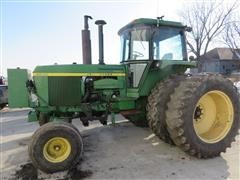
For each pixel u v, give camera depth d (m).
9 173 3.66
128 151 4.37
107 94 4.67
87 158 4.11
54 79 4.43
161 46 4.80
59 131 3.61
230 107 4.19
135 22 4.65
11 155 4.43
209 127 4.33
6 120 7.90
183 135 3.75
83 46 4.89
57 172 3.60
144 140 4.97
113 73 4.66
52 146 3.64
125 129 5.89
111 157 4.12
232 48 21.36
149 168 3.61
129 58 4.86
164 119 4.24
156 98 4.39
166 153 4.20
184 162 3.79
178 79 4.42
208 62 36.06
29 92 4.45
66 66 4.46
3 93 9.95
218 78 4.14
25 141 5.33
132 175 3.42
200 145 3.82
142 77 4.58
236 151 4.25
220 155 4.07
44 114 4.55
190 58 5.22
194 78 4.04
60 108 4.49
